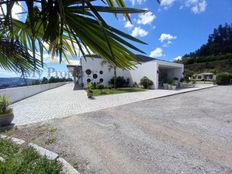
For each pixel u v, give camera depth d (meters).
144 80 18.42
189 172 2.60
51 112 7.00
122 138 3.99
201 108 7.75
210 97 11.39
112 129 4.67
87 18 0.87
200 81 31.66
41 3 0.83
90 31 0.90
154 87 18.09
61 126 4.95
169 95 12.47
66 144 3.63
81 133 4.34
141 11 0.87
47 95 13.35
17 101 10.23
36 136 4.11
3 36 1.11
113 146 3.53
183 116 6.23
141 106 8.29
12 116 5.13
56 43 0.95
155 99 10.67
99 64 19.30
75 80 25.69
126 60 1.03
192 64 47.75
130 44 0.91
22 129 4.66
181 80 22.36
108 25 0.84
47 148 3.43
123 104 8.85
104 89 17.25
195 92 14.69
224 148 3.44
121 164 2.83
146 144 3.64
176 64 21.17
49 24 0.87
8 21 0.82
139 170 2.65
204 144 3.64
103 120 5.66
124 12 0.85
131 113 6.75
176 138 4.00
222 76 23.70
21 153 2.67
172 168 2.71
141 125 5.07
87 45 0.97
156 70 18.00
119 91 15.17
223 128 4.78
